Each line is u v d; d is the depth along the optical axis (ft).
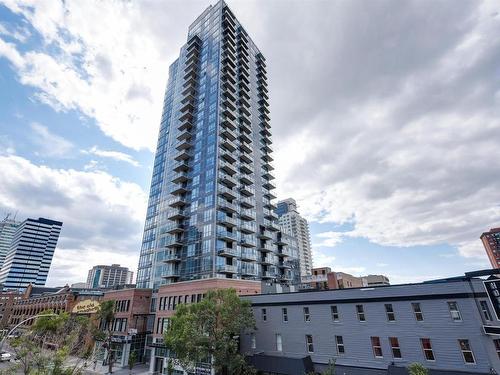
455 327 71.46
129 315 167.12
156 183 236.43
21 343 77.97
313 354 90.38
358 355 82.53
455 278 84.02
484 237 489.26
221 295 97.45
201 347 85.56
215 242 162.20
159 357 135.13
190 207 188.55
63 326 122.93
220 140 198.70
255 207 216.33
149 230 220.02
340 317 89.15
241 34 285.02
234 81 243.81
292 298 100.89
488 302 73.20
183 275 168.76
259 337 103.71
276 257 221.25
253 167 234.17
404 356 75.77
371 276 291.17
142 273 206.69
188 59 258.78
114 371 137.69
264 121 276.82
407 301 79.56
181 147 214.90
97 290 246.47
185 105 228.63
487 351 66.44
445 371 68.23
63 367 74.54
